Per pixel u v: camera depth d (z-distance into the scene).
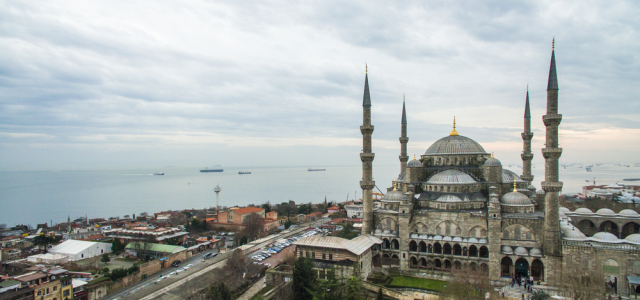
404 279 122.81
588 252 108.00
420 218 133.62
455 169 149.38
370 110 147.88
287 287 118.75
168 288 132.50
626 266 104.19
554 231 112.75
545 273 112.69
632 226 150.25
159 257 182.88
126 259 188.00
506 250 118.06
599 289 93.88
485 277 103.31
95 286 131.12
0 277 120.44
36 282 117.19
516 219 119.88
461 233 127.75
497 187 134.38
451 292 100.88
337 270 120.50
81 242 199.38
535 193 156.12
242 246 198.12
